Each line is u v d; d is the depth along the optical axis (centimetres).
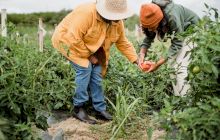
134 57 569
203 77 374
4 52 388
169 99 401
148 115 561
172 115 343
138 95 581
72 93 566
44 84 532
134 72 608
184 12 545
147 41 579
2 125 357
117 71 607
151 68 553
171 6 521
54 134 500
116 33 546
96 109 557
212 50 360
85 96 543
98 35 525
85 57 532
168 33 533
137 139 494
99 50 541
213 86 370
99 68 548
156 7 519
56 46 536
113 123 517
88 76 537
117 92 588
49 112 462
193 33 387
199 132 333
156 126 505
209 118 326
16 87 393
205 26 380
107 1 516
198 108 348
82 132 513
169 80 571
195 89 386
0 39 392
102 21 520
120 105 539
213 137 334
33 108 414
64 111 574
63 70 618
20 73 405
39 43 796
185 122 331
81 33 517
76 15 522
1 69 374
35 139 391
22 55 446
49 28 2300
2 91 380
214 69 345
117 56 711
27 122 399
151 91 603
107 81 579
